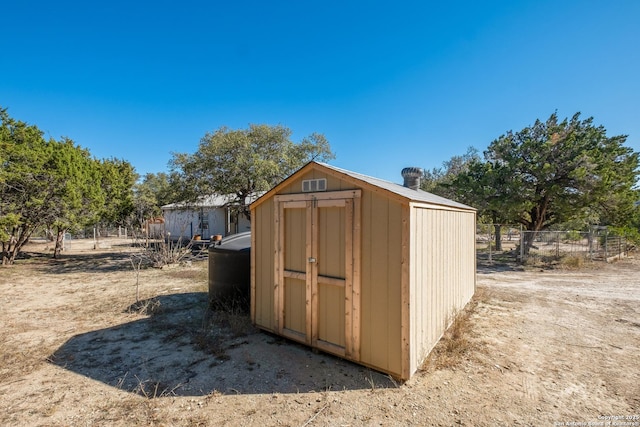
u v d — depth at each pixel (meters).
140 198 16.95
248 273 5.07
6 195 9.09
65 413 2.40
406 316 2.80
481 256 13.13
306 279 3.61
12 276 8.68
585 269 9.95
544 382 2.89
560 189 11.65
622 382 2.89
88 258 12.70
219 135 12.62
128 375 3.03
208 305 5.43
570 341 3.91
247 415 2.38
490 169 12.45
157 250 10.86
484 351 3.58
